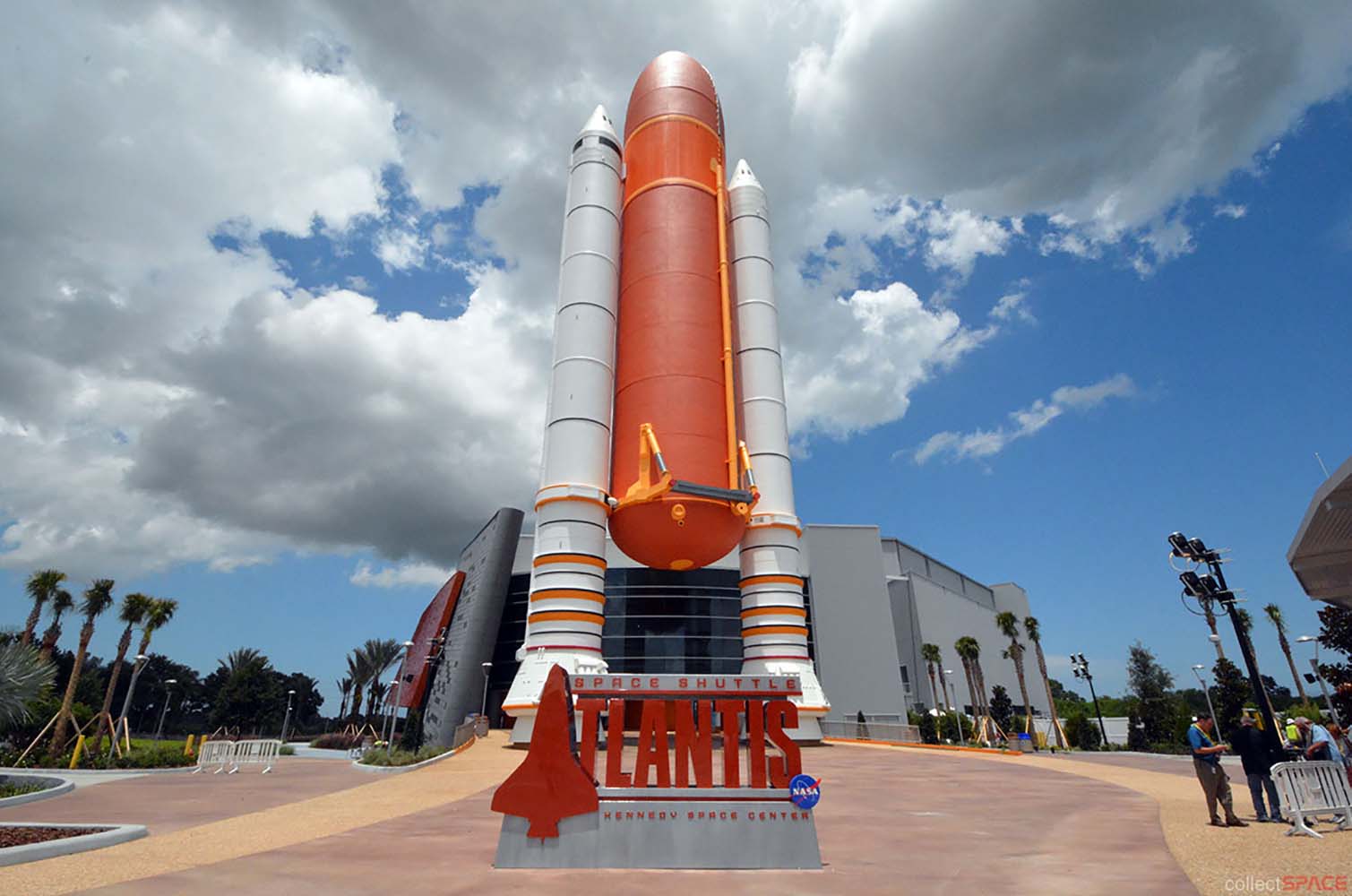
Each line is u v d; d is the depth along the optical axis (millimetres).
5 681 20453
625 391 39656
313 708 110250
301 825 13672
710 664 53125
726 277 41500
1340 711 29281
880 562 62938
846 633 60312
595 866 9734
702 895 8328
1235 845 10844
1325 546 12969
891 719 58375
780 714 10602
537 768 10195
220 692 92375
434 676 67000
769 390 41625
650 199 42875
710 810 10102
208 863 9977
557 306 40469
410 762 27578
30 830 12117
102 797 18562
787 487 40062
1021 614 104625
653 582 54781
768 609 37719
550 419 37938
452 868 9711
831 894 8352
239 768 28453
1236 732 13656
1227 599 16609
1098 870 9383
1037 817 14305
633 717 22578
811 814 10078
